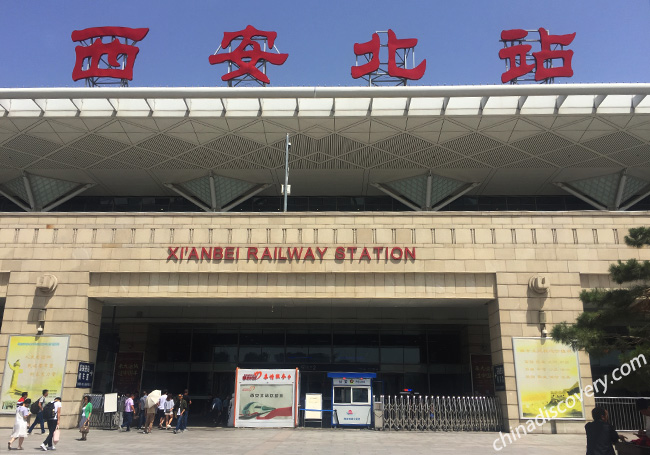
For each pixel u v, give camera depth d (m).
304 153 35.56
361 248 23.06
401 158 36.03
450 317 29.70
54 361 22.12
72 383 21.97
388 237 23.14
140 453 14.12
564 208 41.34
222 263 23.12
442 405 22.19
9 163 37.47
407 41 32.66
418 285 22.70
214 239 23.44
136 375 29.25
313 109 31.48
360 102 31.50
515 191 41.00
